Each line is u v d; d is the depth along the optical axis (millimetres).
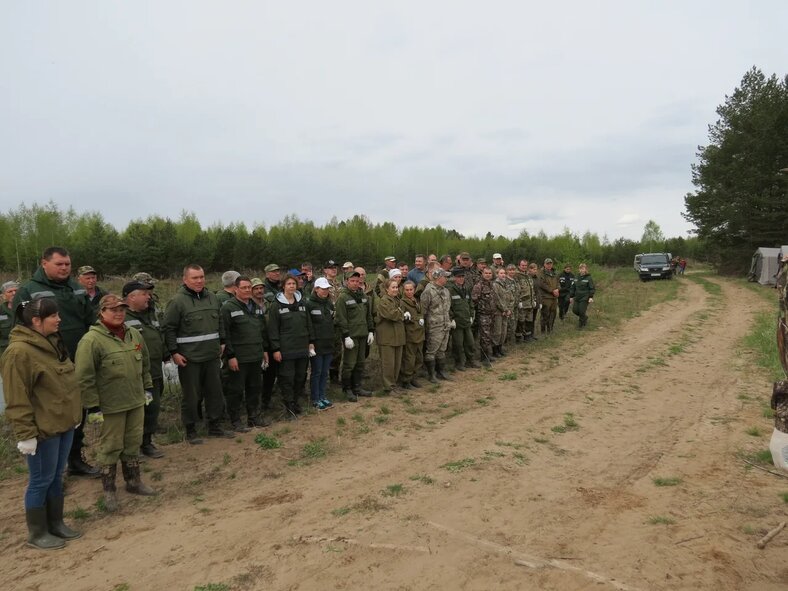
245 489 5059
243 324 6793
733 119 38125
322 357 7766
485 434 6578
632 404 7961
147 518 4492
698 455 5781
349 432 6691
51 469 4035
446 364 10797
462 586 3414
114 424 4664
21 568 3758
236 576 3570
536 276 13945
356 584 3453
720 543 3900
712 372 9930
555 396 8398
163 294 19031
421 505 4617
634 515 4402
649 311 19250
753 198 35500
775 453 2713
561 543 3949
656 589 3350
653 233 72875
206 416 6605
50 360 4000
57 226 31094
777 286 2854
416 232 43406
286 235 34719
